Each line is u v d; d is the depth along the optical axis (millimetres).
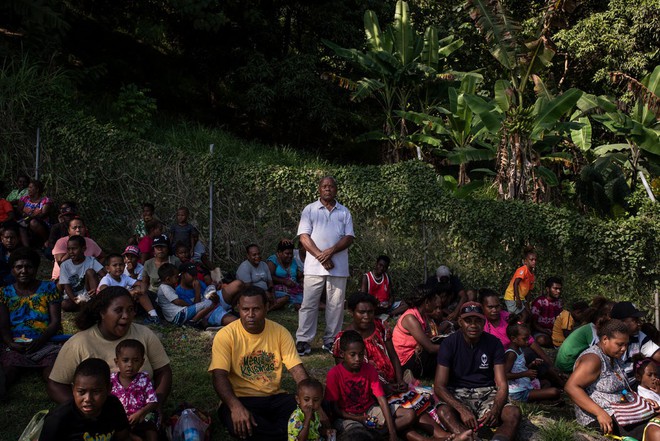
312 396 4684
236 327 5238
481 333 5504
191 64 20125
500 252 10742
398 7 17562
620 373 5641
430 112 18625
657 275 10805
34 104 11562
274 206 11109
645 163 16828
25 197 10500
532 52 13492
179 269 8445
